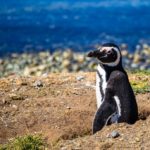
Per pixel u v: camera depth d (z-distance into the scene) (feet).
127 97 53.47
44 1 414.82
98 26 292.20
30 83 72.64
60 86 71.92
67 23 303.48
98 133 52.49
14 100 66.28
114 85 53.62
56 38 253.03
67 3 402.31
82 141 51.55
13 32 273.95
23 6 384.88
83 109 62.59
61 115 61.52
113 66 54.34
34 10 361.92
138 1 423.23
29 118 61.36
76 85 72.49
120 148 49.39
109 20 315.58
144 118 61.31
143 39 245.45
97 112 53.67
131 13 348.38
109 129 52.60
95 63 175.22
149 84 72.23
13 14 344.08
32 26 293.43
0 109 63.82
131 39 245.86
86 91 69.87
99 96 54.60
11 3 403.34
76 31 274.57
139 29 280.92
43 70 169.48
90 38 251.19
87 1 417.08
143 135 50.96
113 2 414.41
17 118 61.52
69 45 230.48
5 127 59.93
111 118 53.31
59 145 51.65
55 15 337.52
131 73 81.87
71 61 185.06
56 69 170.71
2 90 69.56
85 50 215.31
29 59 194.08
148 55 196.85
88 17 328.70
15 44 237.25
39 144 53.62
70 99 66.54
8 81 73.31
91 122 59.88
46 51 214.90
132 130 51.98
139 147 49.19
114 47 54.29
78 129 58.29
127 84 53.93
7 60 194.39
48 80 74.23
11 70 174.81
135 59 182.70
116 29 281.13
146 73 80.84
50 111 62.69
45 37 256.93
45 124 60.13
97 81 54.90
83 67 173.06
